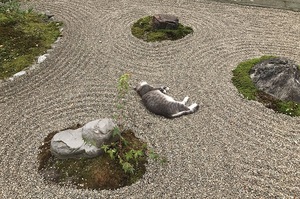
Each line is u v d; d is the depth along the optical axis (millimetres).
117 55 6465
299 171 4312
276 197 3996
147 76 5938
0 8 7453
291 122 5031
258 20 7645
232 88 5652
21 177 4227
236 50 6602
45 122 5012
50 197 3986
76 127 4871
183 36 6996
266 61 5852
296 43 6840
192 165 4367
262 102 5371
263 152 4562
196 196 4004
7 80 5824
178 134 4812
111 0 8391
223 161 4426
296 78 5551
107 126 4312
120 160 4156
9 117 5125
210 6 8156
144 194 4023
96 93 5547
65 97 5480
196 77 5914
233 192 4051
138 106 5293
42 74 5977
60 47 6645
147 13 7805
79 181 4125
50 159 4371
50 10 7914
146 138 4738
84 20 7535
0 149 4602
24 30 7055
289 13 7941
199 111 5223
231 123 5008
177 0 8398
